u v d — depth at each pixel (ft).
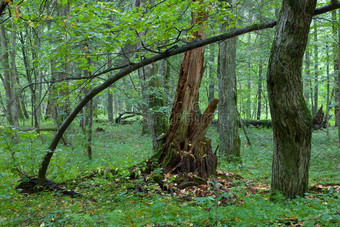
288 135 15.06
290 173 15.48
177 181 21.65
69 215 13.78
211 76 57.77
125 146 43.47
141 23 14.99
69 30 15.23
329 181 21.76
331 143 43.04
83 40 16.21
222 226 11.86
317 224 11.54
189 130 24.22
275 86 14.39
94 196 19.97
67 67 28.09
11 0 12.21
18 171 20.06
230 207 13.19
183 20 16.87
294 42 13.53
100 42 16.17
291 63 13.85
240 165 32.17
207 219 12.52
